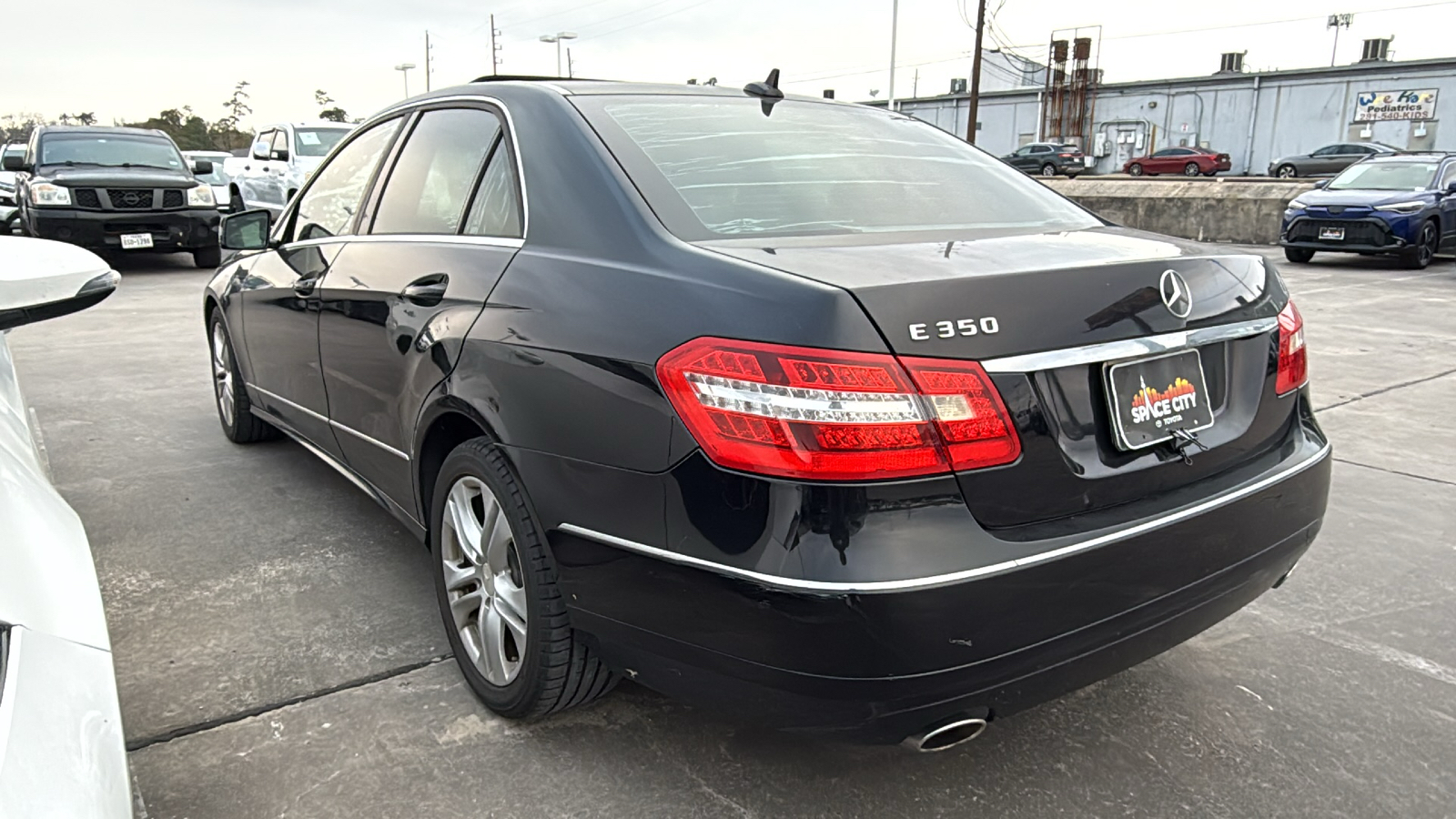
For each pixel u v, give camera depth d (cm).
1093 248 213
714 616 176
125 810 127
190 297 995
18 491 162
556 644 215
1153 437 195
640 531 186
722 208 216
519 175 242
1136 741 240
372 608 300
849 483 164
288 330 346
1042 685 183
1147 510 192
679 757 229
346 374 301
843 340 164
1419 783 224
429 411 244
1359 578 333
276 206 1414
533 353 207
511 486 216
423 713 244
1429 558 350
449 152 279
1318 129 4216
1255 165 4403
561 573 205
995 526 174
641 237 205
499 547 230
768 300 172
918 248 199
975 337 172
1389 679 269
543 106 251
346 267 303
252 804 209
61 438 478
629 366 186
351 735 234
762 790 218
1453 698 260
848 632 163
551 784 218
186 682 256
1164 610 195
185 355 691
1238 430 216
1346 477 440
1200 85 4494
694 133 247
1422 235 1320
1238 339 217
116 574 322
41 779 112
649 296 191
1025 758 232
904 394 165
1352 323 870
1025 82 5603
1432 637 293
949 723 177
